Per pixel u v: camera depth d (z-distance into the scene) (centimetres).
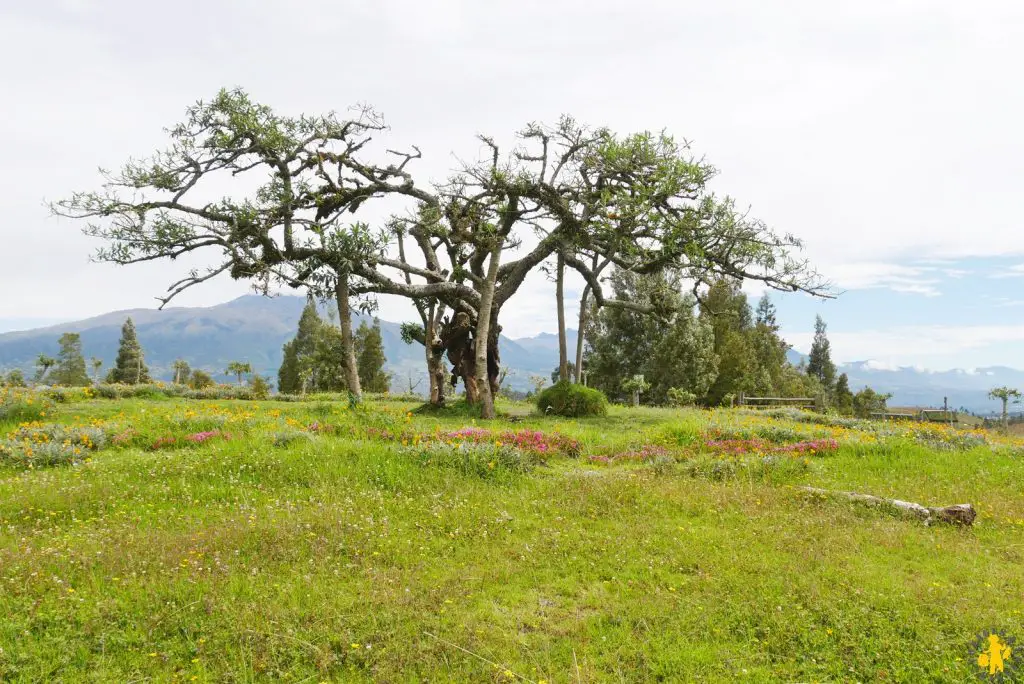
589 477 1301
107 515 1018
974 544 925
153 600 687
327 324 6669
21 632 607
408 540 913
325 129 2489
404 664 579
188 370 6600
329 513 1005
